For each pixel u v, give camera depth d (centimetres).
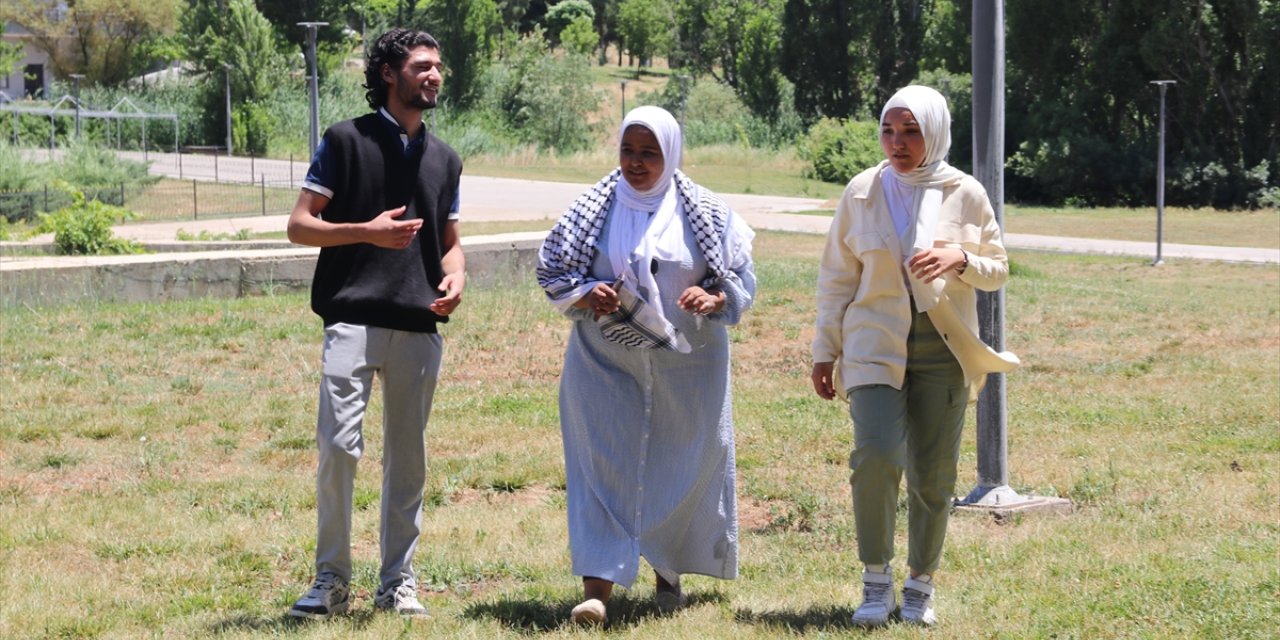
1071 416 998
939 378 476
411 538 503
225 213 3775
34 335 1148
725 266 493
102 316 1254
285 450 831
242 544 617
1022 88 5881
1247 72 5125
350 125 483
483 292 1520
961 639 456
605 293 476
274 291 1481
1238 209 5075
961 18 6275
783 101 7650
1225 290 2352
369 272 477
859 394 470
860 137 5969
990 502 711
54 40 8306
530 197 4584
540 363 1147
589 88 7356
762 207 4619
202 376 1041
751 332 1366
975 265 460
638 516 488
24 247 1980
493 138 6788
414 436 495
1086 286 2225
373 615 488
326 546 487
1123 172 5300
